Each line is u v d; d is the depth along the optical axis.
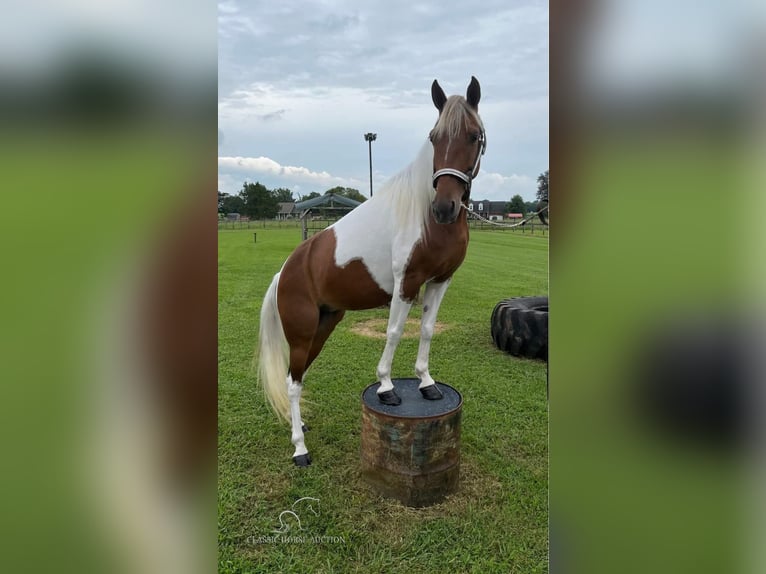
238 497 2.00
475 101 1.87
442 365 3.60
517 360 3.71
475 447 2.40
